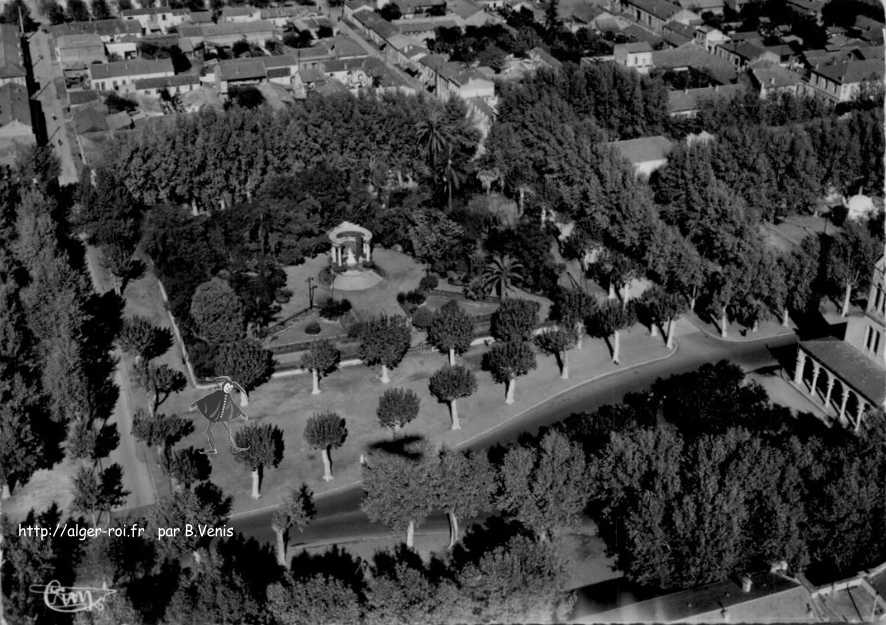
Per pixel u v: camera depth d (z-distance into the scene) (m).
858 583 126.38
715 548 126.81
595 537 147.12
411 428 178.12
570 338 192.62
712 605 122.44
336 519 155.50
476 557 143.75
